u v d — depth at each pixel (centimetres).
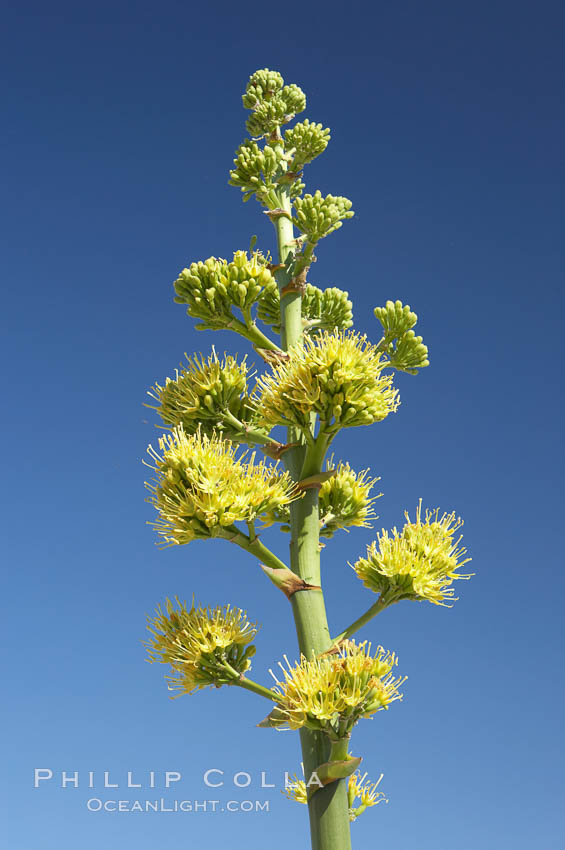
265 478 132
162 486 131
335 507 140
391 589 132
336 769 122
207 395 136
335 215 141
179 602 133
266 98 156
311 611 129
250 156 147
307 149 150
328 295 154
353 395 128
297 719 121
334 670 123
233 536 130
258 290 137
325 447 132
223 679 129
